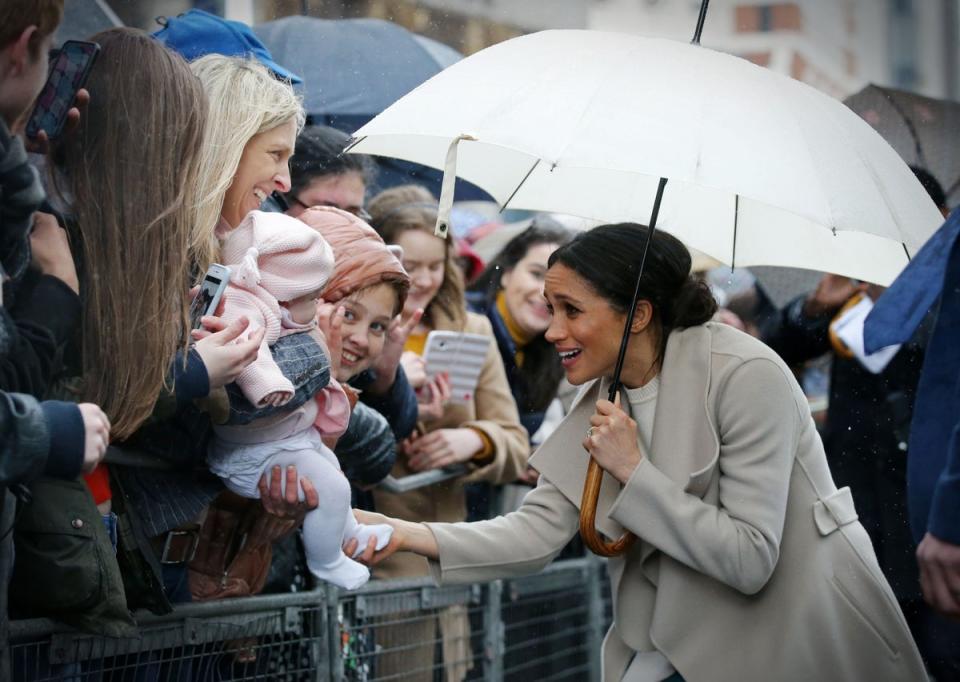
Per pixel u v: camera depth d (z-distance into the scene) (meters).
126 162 3.00
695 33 3.60
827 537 3.38
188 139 3.08
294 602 3.79
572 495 3.59
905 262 3.89
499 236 6.21
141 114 3.02
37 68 2.74
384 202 5.14
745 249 4.08
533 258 5.70
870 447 5.65
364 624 4.26
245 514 3.58
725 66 3.42
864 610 3.35
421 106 3.39
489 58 3.46
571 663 6.09
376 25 6.01
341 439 3.91
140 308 2.95
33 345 2.79
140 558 3.09
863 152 3.43
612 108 3.24
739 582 3.24
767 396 3.34
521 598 5.61
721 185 3.14
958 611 3.28
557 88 3.29
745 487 3.29
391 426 4.40
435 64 5.98
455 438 4.93
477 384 5.26
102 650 3.04
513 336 5.69
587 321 3.46
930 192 5.91
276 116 3.52
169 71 3.08
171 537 3.27
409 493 4.88
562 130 3.21
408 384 4.43
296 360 3.18
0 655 2.64
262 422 3.21
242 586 3.64
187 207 3.06
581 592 6.25
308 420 3.27
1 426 2.48
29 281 2.85
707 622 3.34
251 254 3.08
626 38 3.46
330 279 3.59
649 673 3.45
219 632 3.45
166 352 2.94
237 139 3.40
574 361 3.52
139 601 3.11
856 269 4.00
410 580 4.49
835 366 5.79
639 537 3.38
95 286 2.95
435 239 5.05
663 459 3.39
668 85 3.29
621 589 3.49
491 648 5.12
